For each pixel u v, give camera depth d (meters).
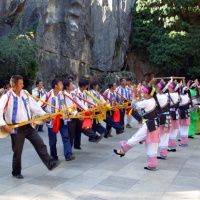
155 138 5.48
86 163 6.01
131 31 20.70
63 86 6.55
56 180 4.96
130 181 4.96
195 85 8.87
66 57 16.19
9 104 4.75
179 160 6.36
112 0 19.38
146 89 5.46
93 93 8.12
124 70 20.91
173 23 19.52
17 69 12.55
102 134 7.10
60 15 15.90
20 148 4.90
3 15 15.63
